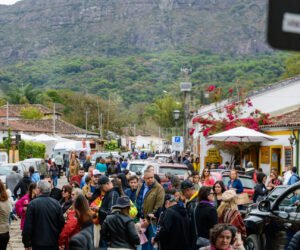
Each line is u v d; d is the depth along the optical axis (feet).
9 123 240.53
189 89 182.09
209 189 31.53
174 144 162.09
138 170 82.38
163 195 39.93
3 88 498.69
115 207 30.22
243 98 123.85
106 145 307.78
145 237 38.60
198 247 30.55
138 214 43.16
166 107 384.47
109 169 81.25
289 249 22.67
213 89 140.26
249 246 39.45
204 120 115.55
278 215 37.24
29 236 31.78
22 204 48.98
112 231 29.78
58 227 32.09
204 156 131.95
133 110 504.02
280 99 123.85
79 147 170.09
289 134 95.14
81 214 25.80
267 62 468.34
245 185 67.67
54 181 116.06
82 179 60.49
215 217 30.99
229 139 92.12
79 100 412.77
